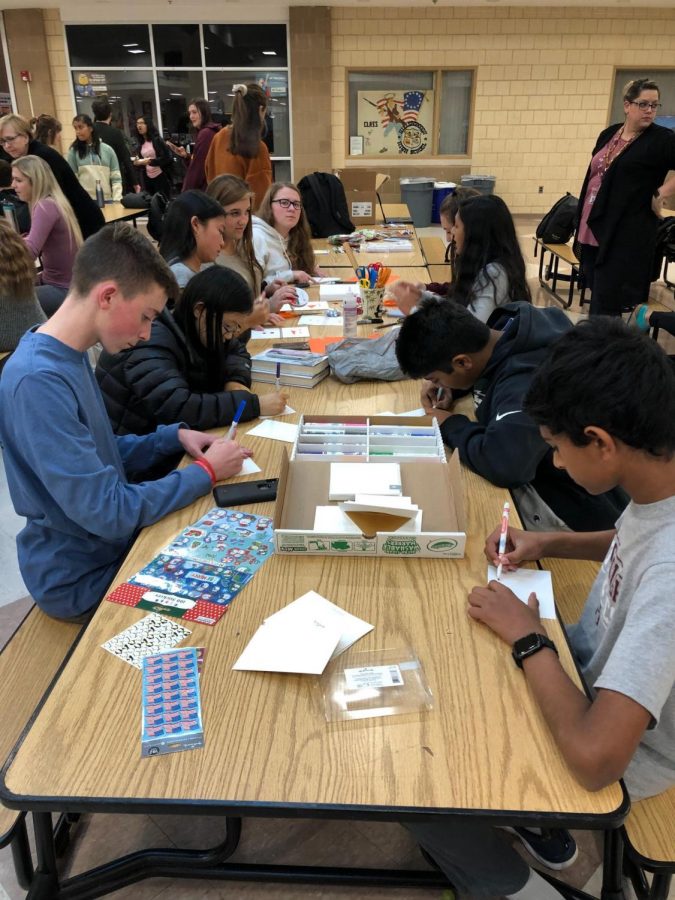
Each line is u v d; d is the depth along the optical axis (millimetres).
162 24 8961
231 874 1354
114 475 1345
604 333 922
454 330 1630
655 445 875
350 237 4742
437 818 816
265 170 4504
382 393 2107
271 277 3480
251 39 9055
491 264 2662
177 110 9453
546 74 9211
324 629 1087
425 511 1378
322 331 2723
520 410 1496
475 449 1567
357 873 1354
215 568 1252
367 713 946
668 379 878
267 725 928
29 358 1287
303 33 8930
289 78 9211
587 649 1189
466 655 1046
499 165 9719
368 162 9727
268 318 2732
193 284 1938
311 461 1495
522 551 1263
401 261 4105
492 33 9000
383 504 1275
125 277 1297
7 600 2305
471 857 1148
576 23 8938
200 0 8734
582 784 846
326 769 866
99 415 1482
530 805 823
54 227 4047
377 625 1109
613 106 9500
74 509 1292
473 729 922
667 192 3863
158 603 1160
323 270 3934
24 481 1331
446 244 5695
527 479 1542
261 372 2213
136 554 1301
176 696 973
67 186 4500
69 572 1421
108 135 7027
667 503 915
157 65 9203
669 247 5227
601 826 812
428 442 1610
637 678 838
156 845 1498
